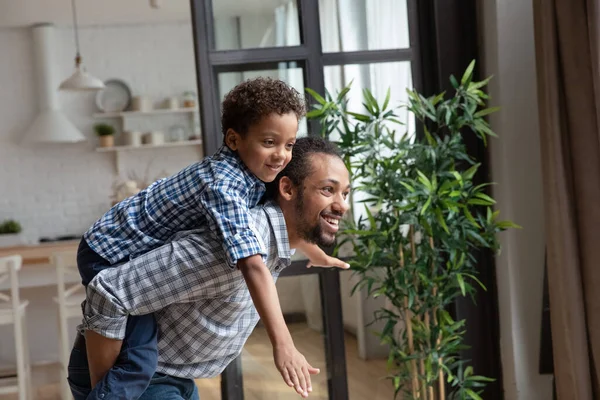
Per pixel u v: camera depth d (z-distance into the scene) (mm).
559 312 2766
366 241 2730
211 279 1644
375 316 2816
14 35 7312
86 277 1700
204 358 1789
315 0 2967
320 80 2971
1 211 7383
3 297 4797
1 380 5773
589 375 2725
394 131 2740
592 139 2641
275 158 1651
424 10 3064
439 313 2779
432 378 2775
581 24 2613
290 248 1856
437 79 3053
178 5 6879
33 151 7422
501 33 2957
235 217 1591
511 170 2996
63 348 4934
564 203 2691
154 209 1697
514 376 3041
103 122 7562
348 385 3008
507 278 3033
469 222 2742
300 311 2990
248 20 2928
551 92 2678
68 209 7500
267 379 2971
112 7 6773
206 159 1712
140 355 1672
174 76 7637
